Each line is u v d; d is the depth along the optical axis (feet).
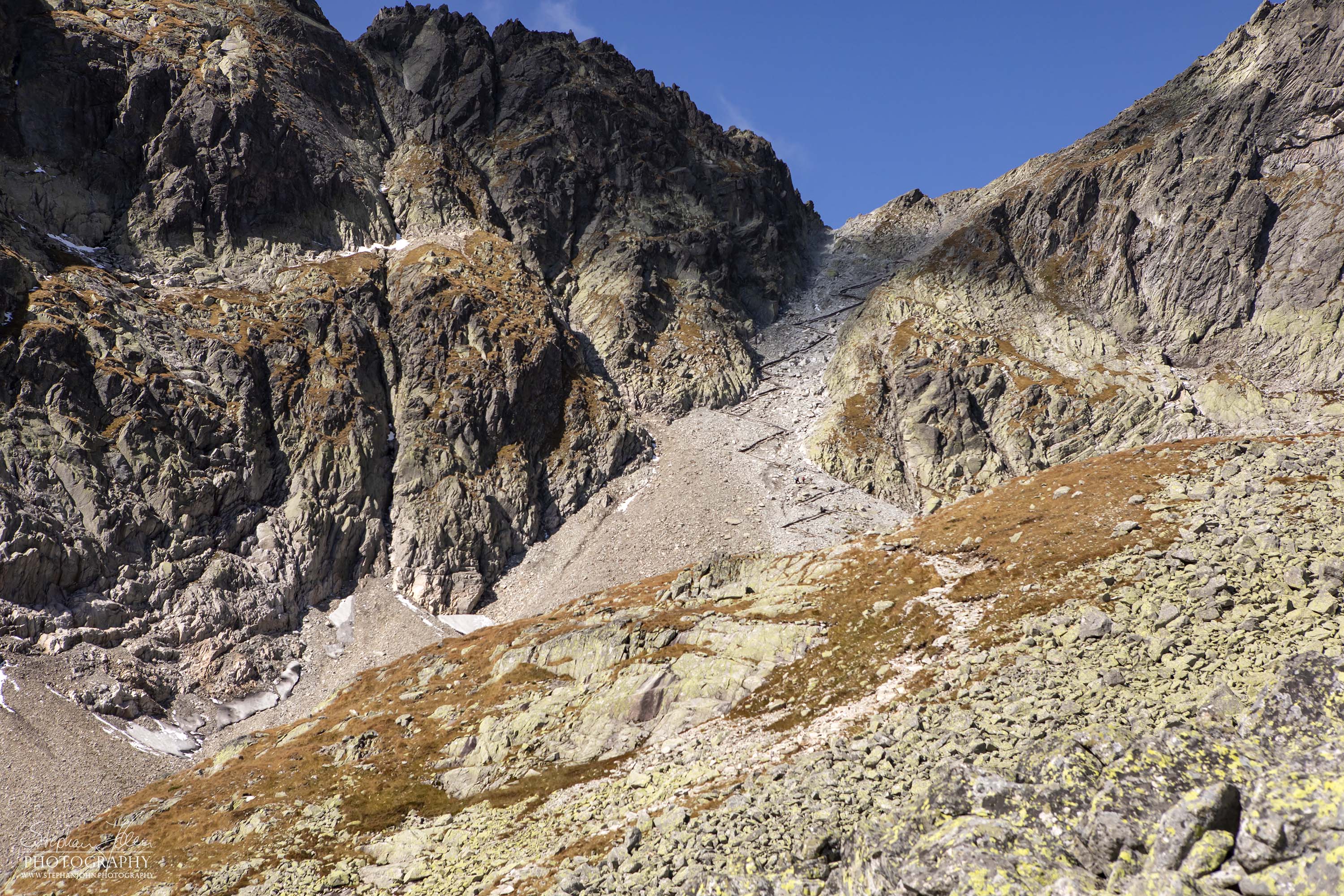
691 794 147.54
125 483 459.32
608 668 234.99
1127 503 217.77
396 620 498.28
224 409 524.52
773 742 164.55
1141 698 117.39
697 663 210.18
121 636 410.11
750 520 578.66
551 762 202.08
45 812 289.94
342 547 517.55
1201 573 159.22
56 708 349.61
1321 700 72.18
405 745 244.01
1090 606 168.25
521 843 157.17
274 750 280.31
